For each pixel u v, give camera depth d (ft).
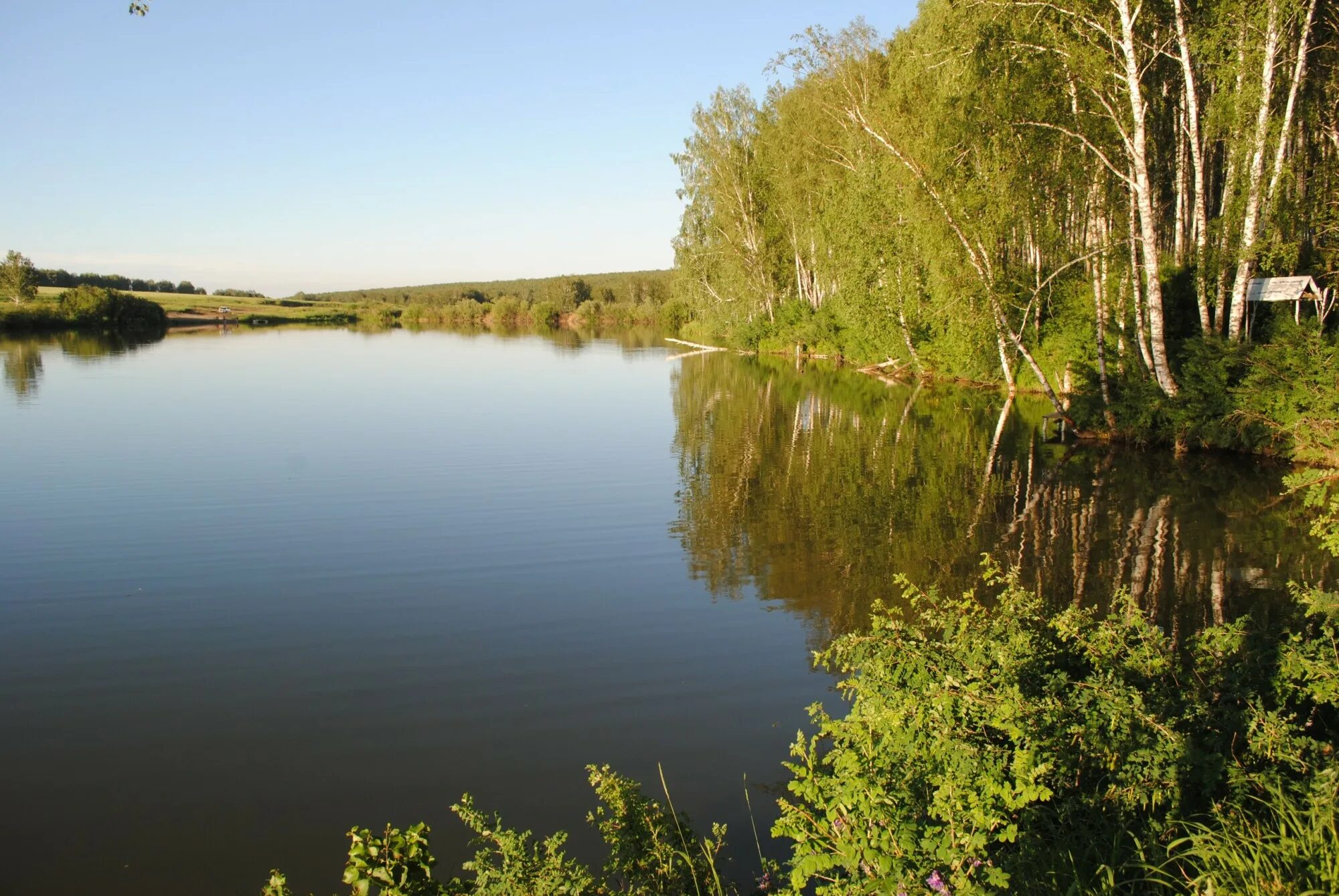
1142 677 14.11
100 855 16.66
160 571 34.04
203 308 303.07
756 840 16.14
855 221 100.89
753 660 25.46
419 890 9.79
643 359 147.02
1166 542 36.40
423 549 37.19
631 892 12.10
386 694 23.43
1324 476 31.01
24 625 28.43
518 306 326.03
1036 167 64.18
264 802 18.34
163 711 22.53
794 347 147.95
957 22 60.64
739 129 146.00
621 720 21.75
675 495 47.24
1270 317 65.87
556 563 35.22
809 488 48.80
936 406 84.74
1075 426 65.51
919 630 17.17
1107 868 9.94
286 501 45.34
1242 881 9.47
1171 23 58.29
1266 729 11.78
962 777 10.77
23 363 125.29
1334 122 67.56
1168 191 84.58
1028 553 35.27
